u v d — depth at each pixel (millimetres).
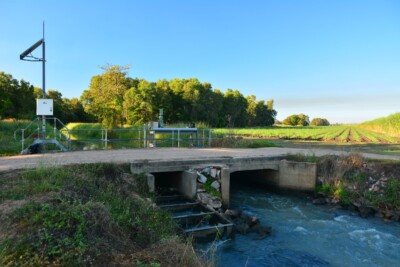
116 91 54062
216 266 7422
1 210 5691
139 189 10531
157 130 19156
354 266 7672
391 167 13242
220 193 12055
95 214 5688
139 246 5609
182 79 79750
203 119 77812
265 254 8242
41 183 7164
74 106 78312
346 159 14203
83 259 4504
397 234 9688
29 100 60812
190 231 8766
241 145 21250
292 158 15125
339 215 11492
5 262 4223
